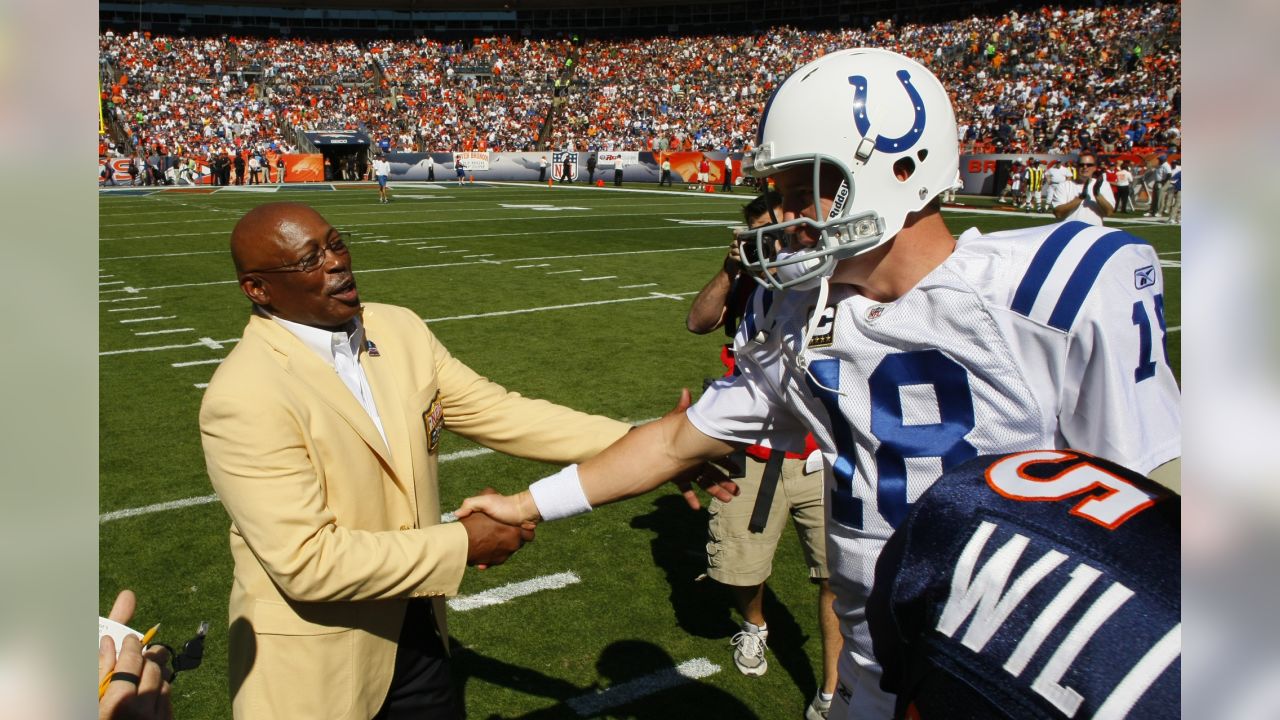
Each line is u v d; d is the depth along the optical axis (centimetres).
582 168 3594
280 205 191
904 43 3731
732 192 3011
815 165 143
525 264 1265
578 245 1482
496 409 226
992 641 78
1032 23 3375
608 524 439
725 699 299
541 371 697
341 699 182
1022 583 78
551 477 193
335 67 4294
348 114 3950
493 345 783
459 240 1543
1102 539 78
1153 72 2848
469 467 504
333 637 180
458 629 342
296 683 178
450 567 179
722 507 301
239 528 172
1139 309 131
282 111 3878
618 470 188
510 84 4288
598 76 4281
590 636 337
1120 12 3189
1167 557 74
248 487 169
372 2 4494
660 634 338
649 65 4281
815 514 281
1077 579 76
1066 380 133
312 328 195
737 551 298
